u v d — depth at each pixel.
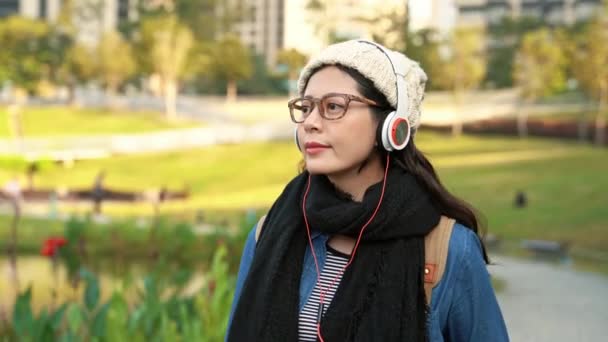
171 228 14.88
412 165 1.87
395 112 1.85
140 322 4.23
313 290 1.83
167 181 43.75
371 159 1.90
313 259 1.86
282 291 1.82
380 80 1.84
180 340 3.87
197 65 61.12
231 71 62.91
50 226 18.89
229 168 45.59
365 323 1.72
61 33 65.44
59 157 47.38
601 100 42.19
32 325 4.14
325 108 1.86
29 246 16.17
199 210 29.98
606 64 41.41
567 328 10.13
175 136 51.91
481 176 35.53
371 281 1.75
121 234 14.20
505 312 11.44
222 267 5.04
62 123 57.34
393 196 1.79
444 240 1.79
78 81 63.50
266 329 1.80
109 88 62.34
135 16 77.94
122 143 51.06
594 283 14.93
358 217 1.76
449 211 1.85
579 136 43.47
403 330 1.71
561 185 32.16
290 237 1.87
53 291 6.93
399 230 1.77
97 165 47.22
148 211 31.23
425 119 49.31
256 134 52.00
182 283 5.87
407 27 44.56
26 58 64.06
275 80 70.00
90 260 13.28
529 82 45.47
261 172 44.12
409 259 1.76
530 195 30.92
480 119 47.97
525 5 65.25
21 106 61.59
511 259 19.59
